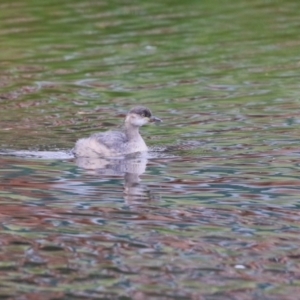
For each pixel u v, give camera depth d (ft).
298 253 42.27
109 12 108.27
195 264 41.22
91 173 55.31
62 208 48.80
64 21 103.76
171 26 100.58
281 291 38.55
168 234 44.78
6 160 58.13
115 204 49.34
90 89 77.25
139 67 84.12
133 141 60.59
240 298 37.93
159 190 51.60
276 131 63.57
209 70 82.48
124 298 38.11
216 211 47.88
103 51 90.53
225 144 61.05
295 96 72.95
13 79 81.30
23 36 97.30
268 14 105.81
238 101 72.02
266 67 83.05
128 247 43.29
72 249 43.19
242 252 42.50
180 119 67.56
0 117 69.00
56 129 65.77
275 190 51.13
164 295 38.29
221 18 104.01
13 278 40.09
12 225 46.37
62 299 38.06
